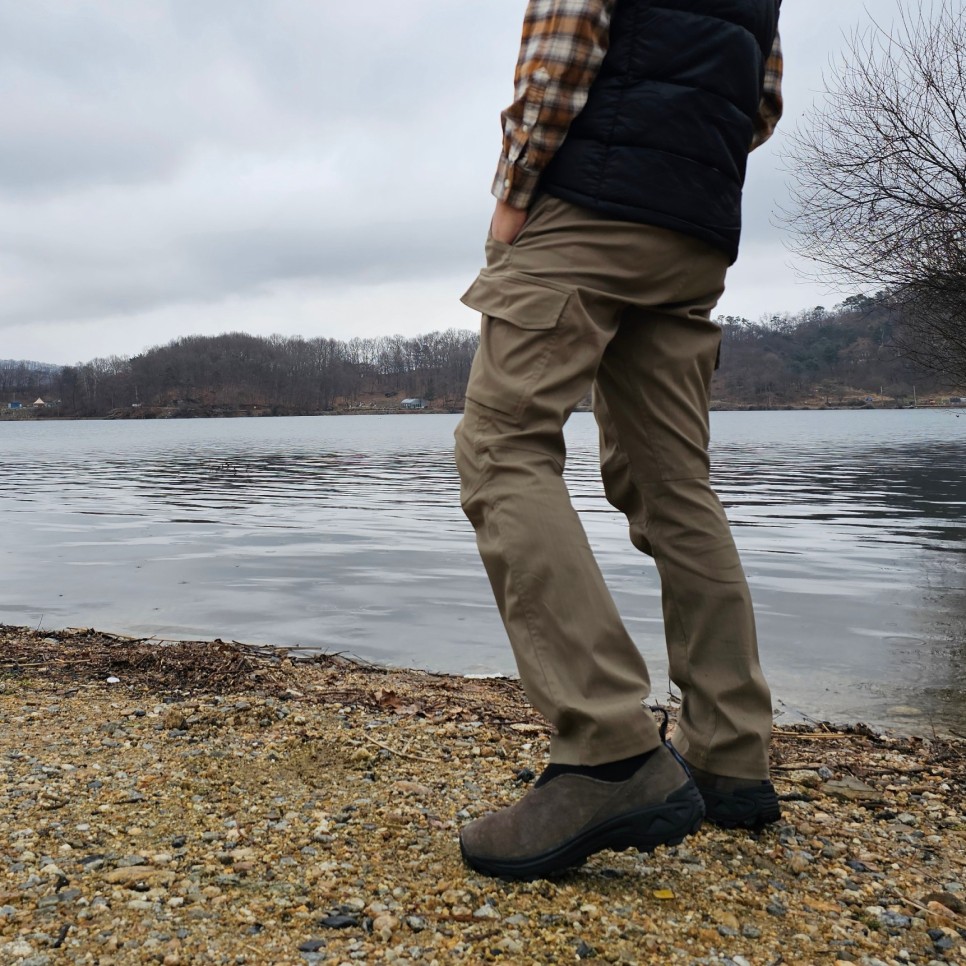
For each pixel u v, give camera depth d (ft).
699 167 5.02
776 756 8.36
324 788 6.77
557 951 4.35
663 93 4.92
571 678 4.74
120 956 4.23
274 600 19.66
